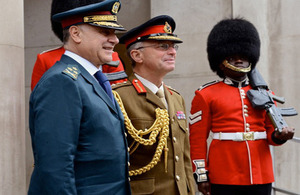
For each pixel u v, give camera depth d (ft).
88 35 26.45
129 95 34.78
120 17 66.08
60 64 26.00
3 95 40.14
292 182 61.16
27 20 66.95
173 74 60.90
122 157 26.21
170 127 34.86
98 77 27.25
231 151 44.01
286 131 43.34
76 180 24.63
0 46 40.60
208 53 48.49
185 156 36.55
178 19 61.11
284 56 62.54
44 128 23.56
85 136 24.90
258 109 44.86
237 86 45.98
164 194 33.81
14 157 40.34
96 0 27.71
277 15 62.80
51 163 23.17
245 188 43.73
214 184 44.42
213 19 60.44
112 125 25.79
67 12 26.30
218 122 44.78
